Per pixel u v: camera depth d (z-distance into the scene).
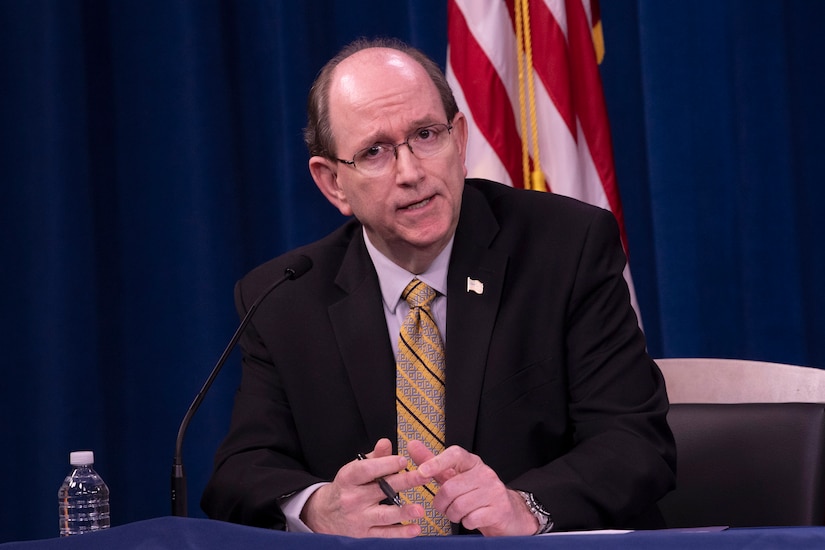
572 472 2.86
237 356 6.25
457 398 3.26
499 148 5.39
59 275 6.12
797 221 5.80
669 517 3.34
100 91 6.39
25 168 6.20
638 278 6.12
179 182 6.30
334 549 1.88
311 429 3.43
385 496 2.63
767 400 3.80
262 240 6.40
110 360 6.31
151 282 6.31
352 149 3.27
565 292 3.36
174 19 6.32
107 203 6.37
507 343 3.32
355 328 3.45
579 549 1.75
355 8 6.32
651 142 5.96
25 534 6.11
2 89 6.23
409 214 3.22
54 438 6.08
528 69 5.48
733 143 5.88
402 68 3.30
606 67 6.16
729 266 5.90
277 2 6.25
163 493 6.25
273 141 6.38
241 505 3.05
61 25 6.19
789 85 5.82
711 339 5.91
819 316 5.84
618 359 3.26
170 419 6.26
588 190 5.48
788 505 3.17
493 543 1.80
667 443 3.06
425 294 3.43
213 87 6.29
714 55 5.88
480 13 5.50
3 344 6.16
